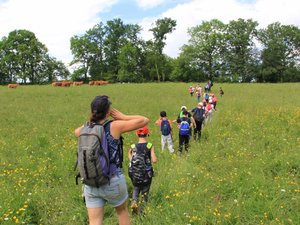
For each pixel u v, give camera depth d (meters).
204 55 93.56
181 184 6.77
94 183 3.80
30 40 89.56
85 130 3.87
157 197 6.42
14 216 5.43
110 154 3.87
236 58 91.94
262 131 12.04
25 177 7.73
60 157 9.41
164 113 10.44
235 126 13.72
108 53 94.25
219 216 5.34
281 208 5.56
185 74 92.50
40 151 10.47
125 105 24.17
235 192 6.45
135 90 40.78
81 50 91.44
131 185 7.37
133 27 96.38
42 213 5.94
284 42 92.38
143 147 6.37
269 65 90.50
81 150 3.78
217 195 6.51
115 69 93.75
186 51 92.62
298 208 5.54
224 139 11.42
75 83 56.22
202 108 11.82
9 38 88.62
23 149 10.66
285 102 23.88
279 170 7.68
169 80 96.94
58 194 6.70
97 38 94.88
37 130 14.77
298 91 36.50
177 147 11.20
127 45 89.81
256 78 94.00
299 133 11.59
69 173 8.12
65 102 27.84
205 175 7.36
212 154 9.30
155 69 93.06
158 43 92.69
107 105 3.96
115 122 3.96
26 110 22.64
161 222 5.41
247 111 18.58
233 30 92.88
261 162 8.00
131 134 12.77
